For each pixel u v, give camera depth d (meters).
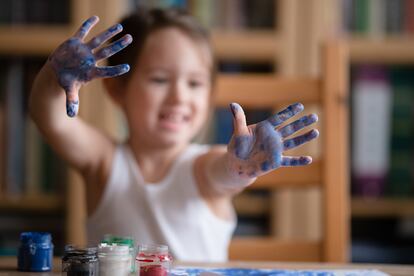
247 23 1.60
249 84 1.23
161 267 0.65
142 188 1.06
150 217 1.06
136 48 1.06
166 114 1.05
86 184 1.09
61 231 1.59
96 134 1.07
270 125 0.65
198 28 1.11
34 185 1.57
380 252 1.57
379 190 1.57
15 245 1.58
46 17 1.57
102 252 0.65
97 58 0.63
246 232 1.59
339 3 1.59
